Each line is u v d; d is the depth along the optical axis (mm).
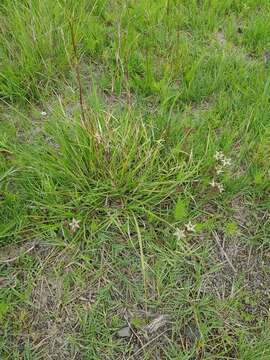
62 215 578
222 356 521
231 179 633
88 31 800
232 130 680
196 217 605
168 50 786
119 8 844
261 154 644
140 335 528
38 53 743
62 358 510
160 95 726
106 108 717
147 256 574
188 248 580
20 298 538
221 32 861
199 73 756
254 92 722
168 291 554
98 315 536
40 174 587
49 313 535
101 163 590
